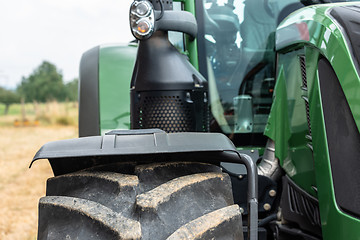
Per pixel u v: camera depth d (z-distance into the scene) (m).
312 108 1.71
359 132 1.45
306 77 1.78
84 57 2.59
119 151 1.39
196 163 1.51
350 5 1.68
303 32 1.79
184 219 1.35
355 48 1.48
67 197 1.43
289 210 2.03
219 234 1.35
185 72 1.79
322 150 1.62
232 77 2.35
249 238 1.46
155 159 1.53
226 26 2.34
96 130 2.44
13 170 7.94
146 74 1.77
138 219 1.33
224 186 1.49
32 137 16.67
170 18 1.79
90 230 1.33
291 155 2.01
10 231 4.27
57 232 1.37
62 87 53.62
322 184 1.64
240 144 2.37
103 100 2.46
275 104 2.08
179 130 1.78
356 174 1.46
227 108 2.36
